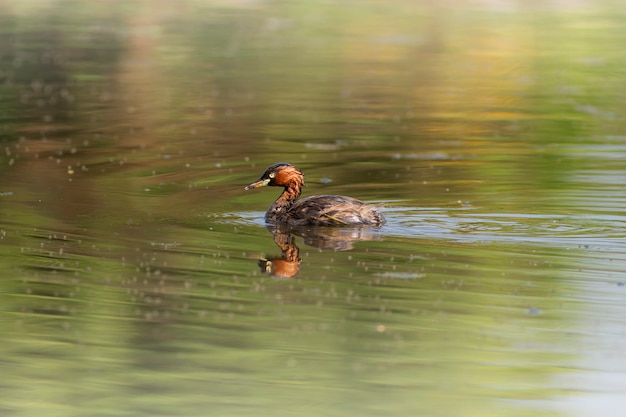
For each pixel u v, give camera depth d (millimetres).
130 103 27312
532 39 40156
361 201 15641
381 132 23234
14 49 36938
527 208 16031
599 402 9500
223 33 41969
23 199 16828
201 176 18812
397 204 16406
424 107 26797
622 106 26781
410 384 9844
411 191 17312
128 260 13430
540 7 48844
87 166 19641
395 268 13039
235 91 29266
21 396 9633
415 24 44312
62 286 12406
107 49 37406
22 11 46750
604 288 12242
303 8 49031
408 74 32656
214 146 21703
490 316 11430
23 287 12359
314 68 33719
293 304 11812
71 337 10969
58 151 21109
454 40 40062
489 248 13938
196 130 23547
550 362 10305
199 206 16516
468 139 22312
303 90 29406
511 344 10719
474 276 12727
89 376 10062
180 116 25375
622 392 9711
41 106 26766
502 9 48562
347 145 21703
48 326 11258
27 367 10273
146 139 22484
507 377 10008
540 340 10812
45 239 14406
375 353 10523
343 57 36250
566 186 17516
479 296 12031
